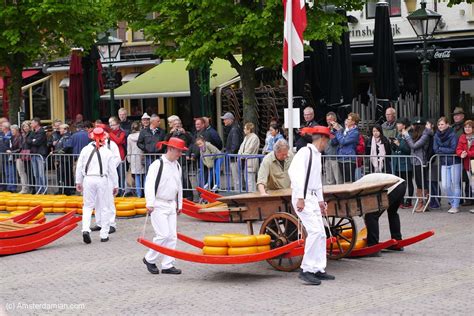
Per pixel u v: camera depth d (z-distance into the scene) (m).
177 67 31.88
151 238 16.56
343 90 24.52
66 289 12.23
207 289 11.96
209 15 22.30
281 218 13.06
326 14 22.62
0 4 25.83
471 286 11.52
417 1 28.84
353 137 19.30
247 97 23.52
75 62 29.38
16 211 20.34
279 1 21.55
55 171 23.19
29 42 26.62
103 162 16.45
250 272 13.09
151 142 21.56
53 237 16.02
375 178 14.24
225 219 18.44
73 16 26.56
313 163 12.13
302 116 25.09
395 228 14.48
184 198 19.83
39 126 23.75
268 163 13.88
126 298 11.52
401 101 28.17
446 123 18.55
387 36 23.66
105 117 31.44
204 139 20.78
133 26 24.19
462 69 28.22
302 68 24.25
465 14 28.19
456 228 16.45
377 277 12.34
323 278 12.24
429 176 18.78
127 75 35.19
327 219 13.36
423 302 10.66
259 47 22.72
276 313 10.38
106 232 16.48
